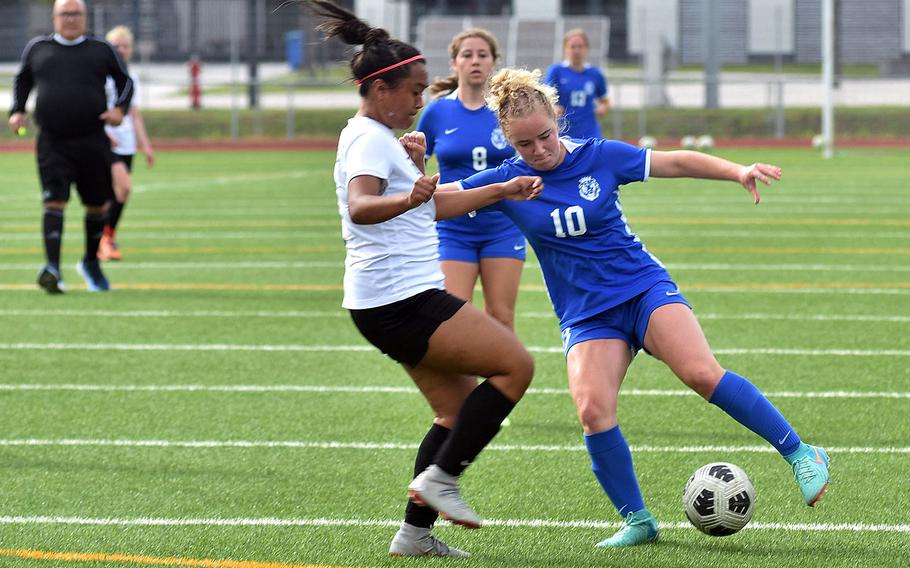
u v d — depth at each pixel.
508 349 15.91
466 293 24.52
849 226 57.88
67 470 21.42
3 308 38.56
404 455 22.44
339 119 132.62
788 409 25.28
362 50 16.09
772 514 18.64
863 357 30.42
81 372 29.58
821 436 23.19
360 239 16.05
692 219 61.53
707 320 35.59
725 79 130.88
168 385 28.23
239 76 167.88
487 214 24.30
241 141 126.06
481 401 15.90
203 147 124.00
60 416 25.33
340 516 18.91
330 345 32.94
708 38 126.00
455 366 16.05
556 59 141.50
